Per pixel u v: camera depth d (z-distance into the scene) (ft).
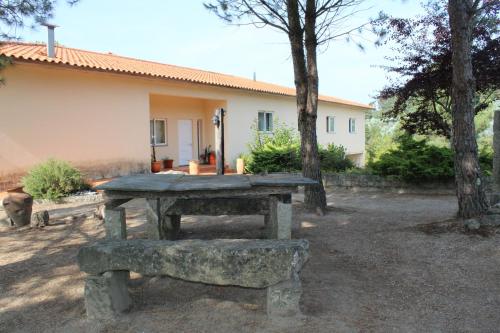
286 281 10.03
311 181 14.94
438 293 11.96
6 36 21.08
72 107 38.27
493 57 33.19
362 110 95.61
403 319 10.36
